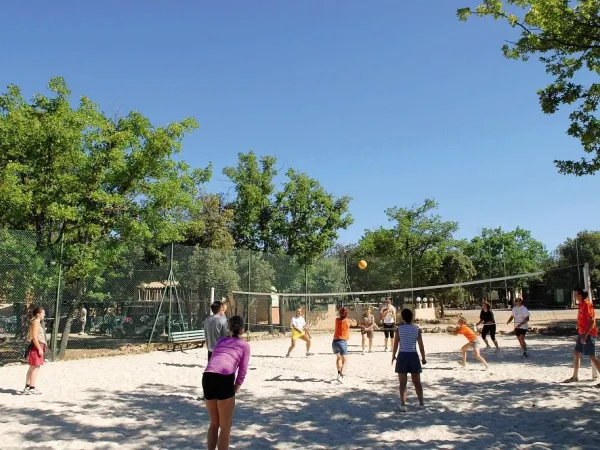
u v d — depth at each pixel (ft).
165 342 58.49
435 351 51.29
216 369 16.58
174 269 60.13
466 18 31.78
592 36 28.66
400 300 93.71
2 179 46.60
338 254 149.59
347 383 33.47
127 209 55.57
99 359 47.62
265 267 73.82
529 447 18.61
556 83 32.94
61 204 48.37
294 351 54.03
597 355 43.34
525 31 30.86
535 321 98.37
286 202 86.69
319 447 19.35
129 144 54.49
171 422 23.22
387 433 21.01
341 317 34.63
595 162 32.32
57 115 50.37
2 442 19.81
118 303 61.87
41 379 35.50
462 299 126.41
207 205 90.38
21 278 45.83
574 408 24.44
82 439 20.34
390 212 120.57
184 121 55.67
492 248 225.15
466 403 26.63
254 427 22.35
